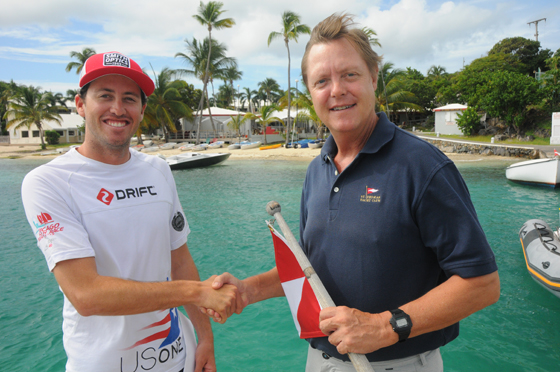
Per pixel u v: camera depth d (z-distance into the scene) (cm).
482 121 3391
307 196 183
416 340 146
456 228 127
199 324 192
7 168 2636
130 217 161
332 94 147
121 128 160
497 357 364
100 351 152
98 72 154
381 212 138
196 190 1468
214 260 648
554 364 352
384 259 139
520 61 4728
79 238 142
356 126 148
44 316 462
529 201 1145
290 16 3153
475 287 123
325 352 166
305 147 3347
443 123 3644
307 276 147
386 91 3616
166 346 167
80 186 154
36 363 369
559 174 1330
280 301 496
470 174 1766
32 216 142
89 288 135
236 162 2709
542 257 514
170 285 149
